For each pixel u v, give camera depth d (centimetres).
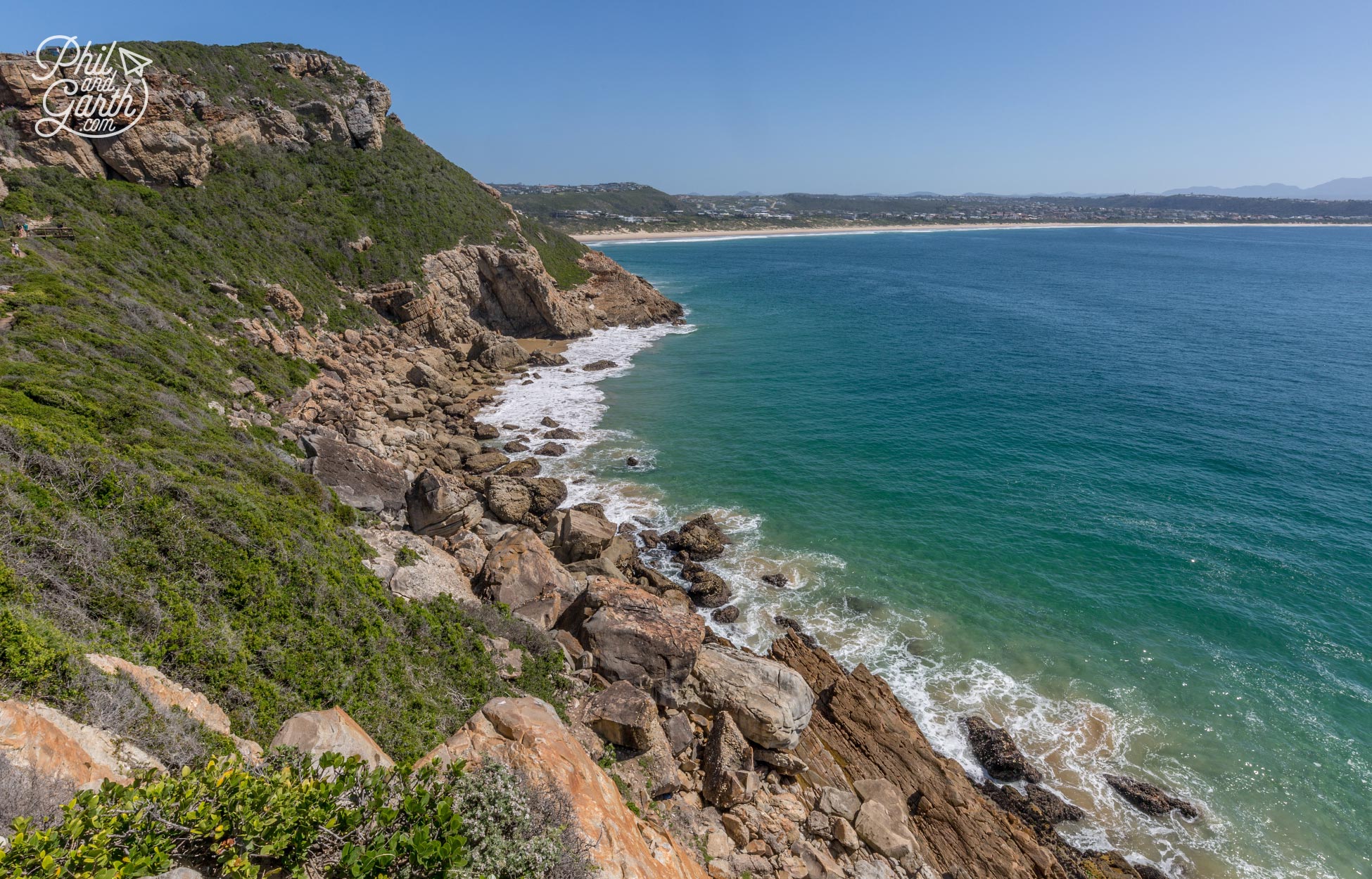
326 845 736
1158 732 2327
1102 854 1952
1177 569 3153
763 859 1634
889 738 2181
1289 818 2047
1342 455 4269
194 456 2159
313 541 1983
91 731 912
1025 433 4775
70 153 4266
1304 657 2623
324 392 4241
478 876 732
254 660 1455
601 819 976
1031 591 3033
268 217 5519
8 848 625
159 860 636
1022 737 2312
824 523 3594
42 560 1322
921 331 8300
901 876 1725
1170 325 8344
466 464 4059
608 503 3794
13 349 2275
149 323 3228
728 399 5644
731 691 2011
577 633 2231
